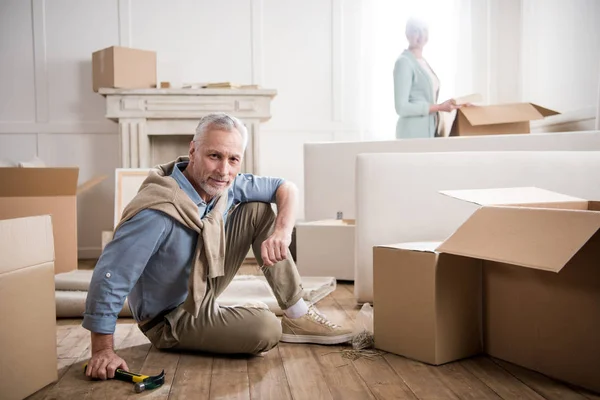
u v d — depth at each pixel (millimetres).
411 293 1673
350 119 4629
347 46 4598
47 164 4371
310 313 1868
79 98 4383
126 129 4047
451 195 1745
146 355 1723
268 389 1436
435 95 3875
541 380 1485
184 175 1589
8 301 1270
